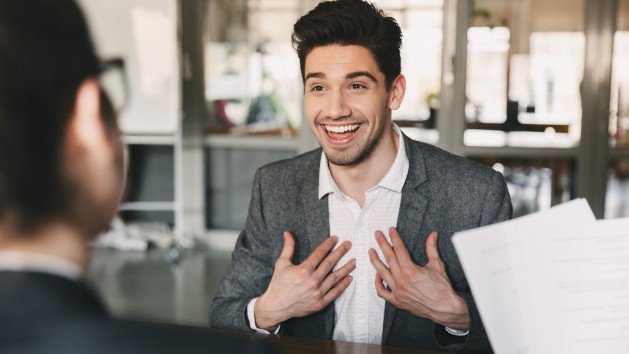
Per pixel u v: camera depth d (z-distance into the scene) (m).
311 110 1.34
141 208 4.66
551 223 0.89
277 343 1.16
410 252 1.39
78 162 0.44
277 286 1.29
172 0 4.21
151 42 4.27
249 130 4.77
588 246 0.89
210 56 4.73
